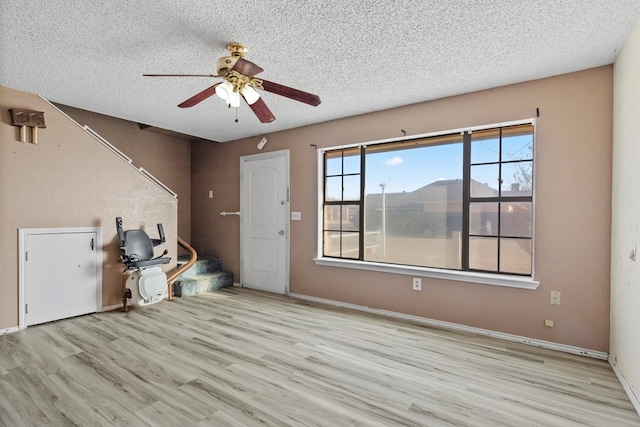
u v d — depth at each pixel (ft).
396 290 11.92
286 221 14.97
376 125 12.28
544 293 9.28
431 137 11.50
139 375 7.55
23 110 10.13
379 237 12.67
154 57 8.18
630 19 6.47
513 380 7.46
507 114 9.76
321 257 13.98
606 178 8.45
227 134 15.80
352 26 6.83
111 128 15.69
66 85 9.85
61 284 11.18
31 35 7.14
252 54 8.02
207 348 9.08
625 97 7.29
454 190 11.10
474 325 10.40
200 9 6.27
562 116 9.00
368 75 9.15
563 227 9.00
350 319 11.62
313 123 13.92
